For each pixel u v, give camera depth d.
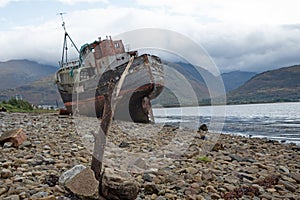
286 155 13.82
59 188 6.28
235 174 8.87
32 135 14.07
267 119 41.41
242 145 16.20
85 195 5.87
